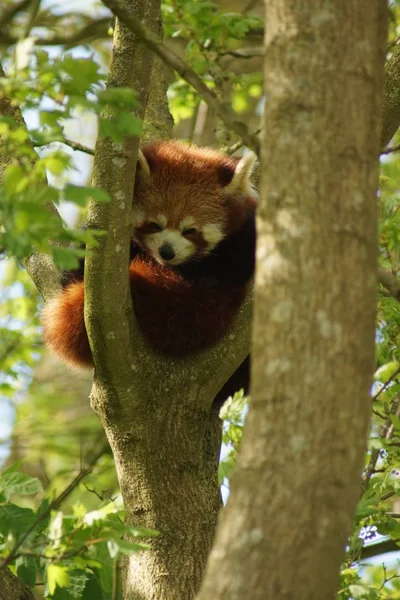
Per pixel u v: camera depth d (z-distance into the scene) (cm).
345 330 515
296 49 557
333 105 548
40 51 650
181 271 1131
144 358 845
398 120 986
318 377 507
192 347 894
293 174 539
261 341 523
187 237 1147
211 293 959
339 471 498
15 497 1384
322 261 523
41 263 1047
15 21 1892
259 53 1384
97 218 760
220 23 1351
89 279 774
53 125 641
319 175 536
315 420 502
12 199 582
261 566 487
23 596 755
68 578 688
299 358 511
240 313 914
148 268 1014
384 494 900
